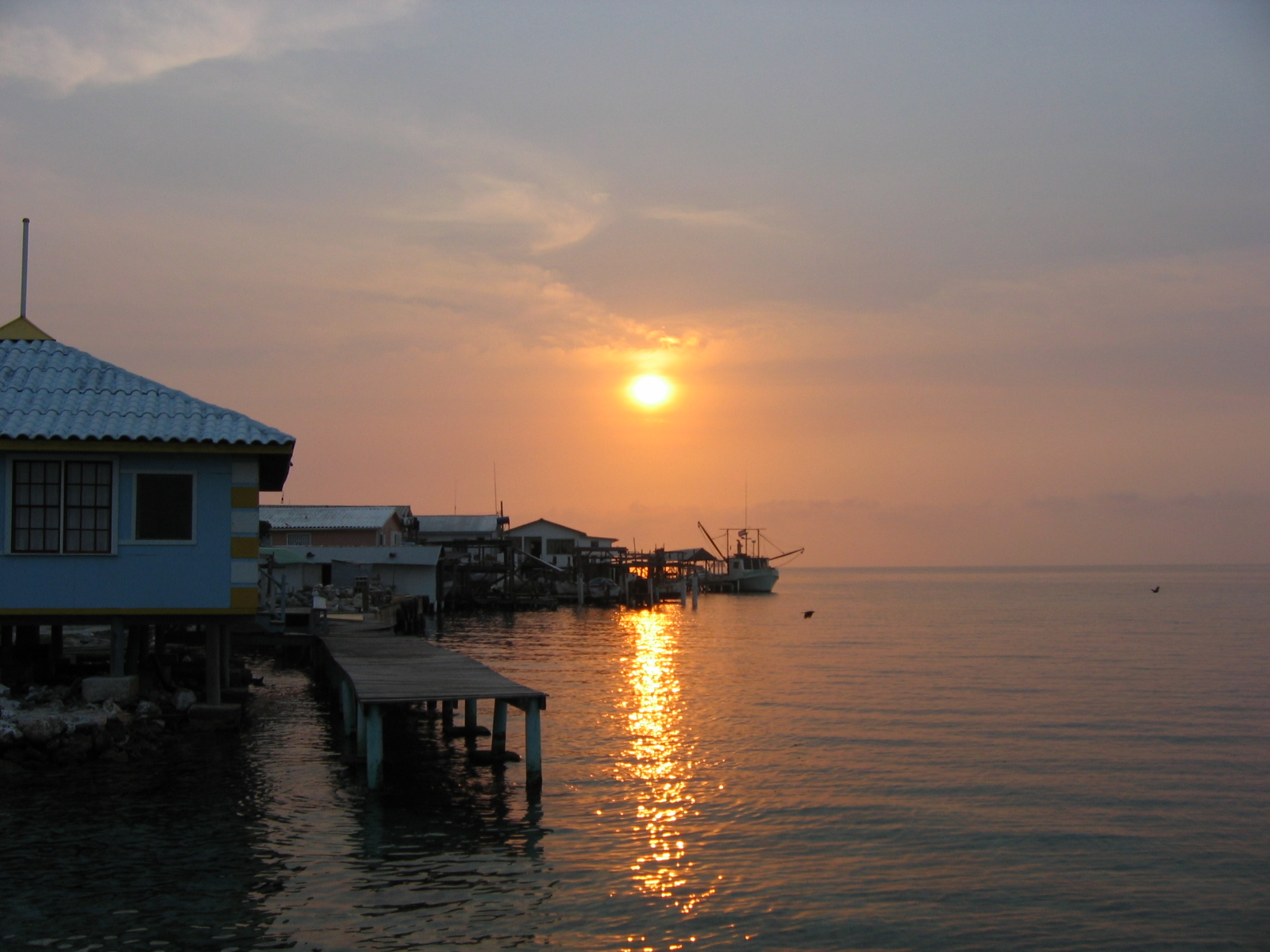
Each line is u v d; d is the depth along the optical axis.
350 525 75.12
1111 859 17.25
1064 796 21.56
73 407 21.75
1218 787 22.59
